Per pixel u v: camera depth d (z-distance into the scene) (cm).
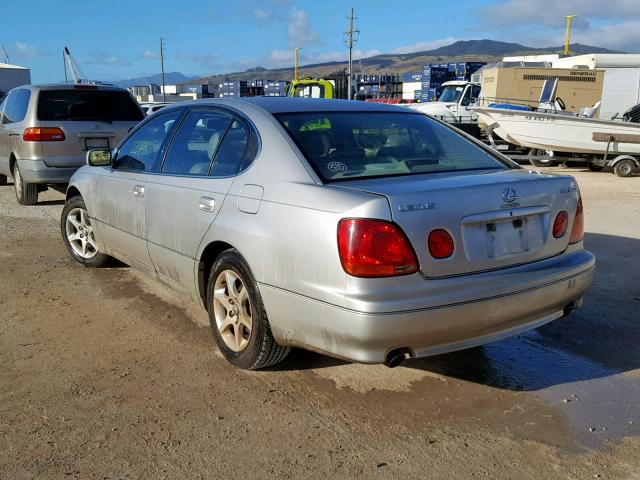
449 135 423
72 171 894
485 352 409
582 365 390
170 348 412
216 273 381
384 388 358
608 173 1486
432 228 301
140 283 550
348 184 326
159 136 468
